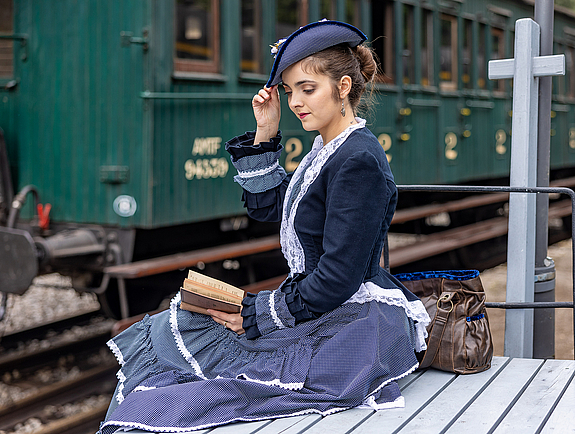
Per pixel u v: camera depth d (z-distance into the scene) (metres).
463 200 9.27
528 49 2.86
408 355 2.03
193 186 5.16
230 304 2.09
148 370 2.04
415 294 2.34
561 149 12.16
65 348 5.32
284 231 2.10
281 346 2.03
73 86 5.02
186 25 5.02
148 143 4.78
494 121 9.91
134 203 4.84
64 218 5.13
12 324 5.94
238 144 2.35
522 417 1.92
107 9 4.85
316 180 1.95
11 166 5.30
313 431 1.81
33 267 4.54
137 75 4.77
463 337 2.26
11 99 5.26
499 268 9.01
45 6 5.07
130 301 5.09
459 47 8.74
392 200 1.98
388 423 1.86
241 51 5.52
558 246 10.67
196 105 5.13
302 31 1.95
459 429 1.84
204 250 5.30
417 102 7.80
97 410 4.35
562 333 5.80
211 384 1.91
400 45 7.45
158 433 1.85
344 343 1.96
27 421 4.20
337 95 1.96
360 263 1.86
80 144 5.03
